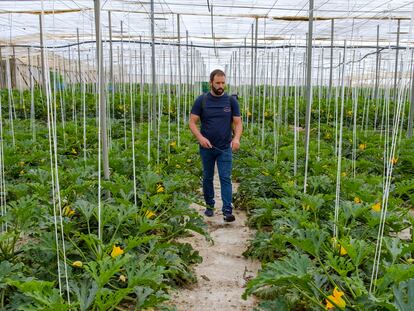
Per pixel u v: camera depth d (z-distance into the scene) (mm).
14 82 26938
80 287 3559
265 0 11805
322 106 17953
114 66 33750
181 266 4434
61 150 9195
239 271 4855
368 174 8266
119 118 16984
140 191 5836
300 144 10125
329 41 20875
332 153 9711
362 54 25078
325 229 4648
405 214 4941
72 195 5652
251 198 6848
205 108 6359
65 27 17750
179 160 8297
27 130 11461
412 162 8188
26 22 16703
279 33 18547
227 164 6398
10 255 4102
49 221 4336
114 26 15586
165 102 17266
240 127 6441
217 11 13477
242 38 20906
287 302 3500
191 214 5117
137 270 3621
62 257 3889
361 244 3521
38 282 2795
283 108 16812
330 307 3242
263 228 6113
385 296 3070
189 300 4195
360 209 4508
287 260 3424
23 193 5336
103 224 4316
